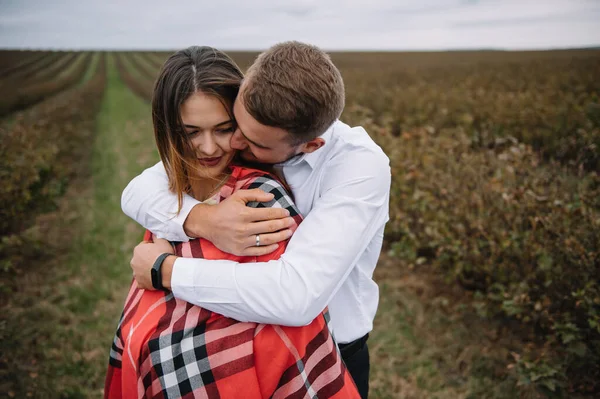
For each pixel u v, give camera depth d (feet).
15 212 16.65
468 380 9.36
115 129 44.19
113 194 22.26
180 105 3.47
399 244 13.10
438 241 11.54
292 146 3.46
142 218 4.00
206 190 4.07
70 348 10.71
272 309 3.26
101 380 9.74
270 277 3.29
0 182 16.55
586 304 8.80
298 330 3.54
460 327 10.84
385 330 11.00
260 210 3.48
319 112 3.24
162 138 3.80
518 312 9.59
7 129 31.45
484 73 75.25
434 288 12.53
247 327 3.49
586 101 31.01
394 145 15.96
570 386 8.80
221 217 3.52
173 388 3.43
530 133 24.66
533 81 56.80
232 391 3.40
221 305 3.37
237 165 4.06
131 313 3.83
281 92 3.12
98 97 79.00
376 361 10.05
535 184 10.94
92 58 238.48
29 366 10.10
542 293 9.91
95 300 12.82
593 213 9.52
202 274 3.41
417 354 10.20
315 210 3.60
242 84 3.34
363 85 56.34
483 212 10.99
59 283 13.73
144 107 63.31
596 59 89.61
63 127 36.50
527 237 9.81
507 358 9.77
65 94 84.23
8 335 10.93
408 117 30.71
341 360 3.86
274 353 3.49
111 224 18.11
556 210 9.79
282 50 3.26
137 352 3.56
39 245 15.20
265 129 3.27
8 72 152.15
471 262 11.02
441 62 123.03
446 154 14.25
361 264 4.23
